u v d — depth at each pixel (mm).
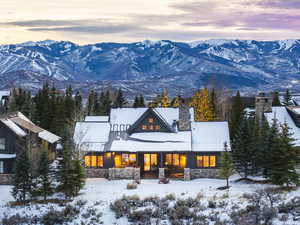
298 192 44219
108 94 105375
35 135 62469
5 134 57688
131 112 64312
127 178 57125
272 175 47531
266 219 33000
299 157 48969
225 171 49625
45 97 85188
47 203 44375
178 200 40938
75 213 39938
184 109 62375
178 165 60875
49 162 49875
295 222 32750
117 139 60188
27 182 45438
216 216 35844
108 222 37344
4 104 102625
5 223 38094
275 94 89125
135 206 41062
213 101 91375
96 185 53156
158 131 61312
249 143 54219
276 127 53656
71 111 85750
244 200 41156
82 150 55938
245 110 81000
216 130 61312
